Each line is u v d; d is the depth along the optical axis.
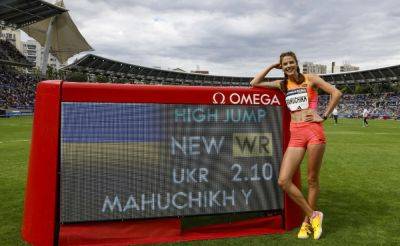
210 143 4.61
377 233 4.75
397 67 78.31
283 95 4.83
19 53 69.44
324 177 8.70
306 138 4.42
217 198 4.64
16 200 6.51
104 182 4.35
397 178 8.55
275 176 4.83
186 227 4.80
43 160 4.21
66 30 72.19
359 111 76.38
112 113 4.36
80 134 4.29
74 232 4.27
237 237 4.58
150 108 4.45
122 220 4.40
